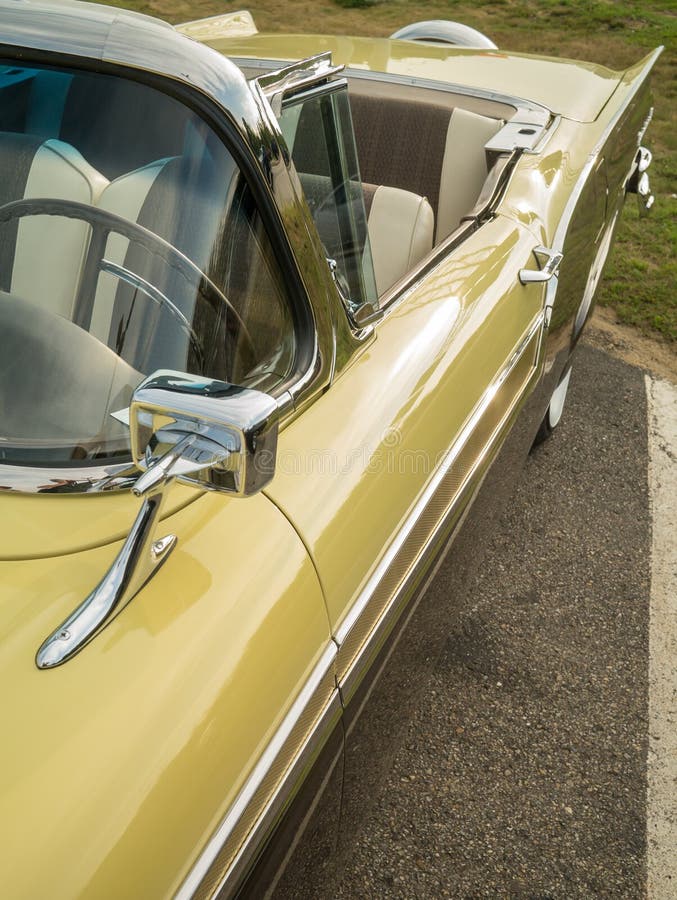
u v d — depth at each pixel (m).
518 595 2.54
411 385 1.35
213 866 0.83
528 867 1.81
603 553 2.74
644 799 1.99
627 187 3.32
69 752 0.74
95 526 0.92
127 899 0.72
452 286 1.59
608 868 1.83
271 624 0.95
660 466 3.20
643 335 4.17
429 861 1.80
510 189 2.05
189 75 1.01
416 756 2.03
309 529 1.06
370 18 10.59
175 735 0.81
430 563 1.43
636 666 2.34
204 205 1.06
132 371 1.03
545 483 3.03
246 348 1.12
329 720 1.08
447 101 2.49
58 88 1.05
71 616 0.82
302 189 1.13
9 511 0.92
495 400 1.68
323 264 1.19
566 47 9.94
